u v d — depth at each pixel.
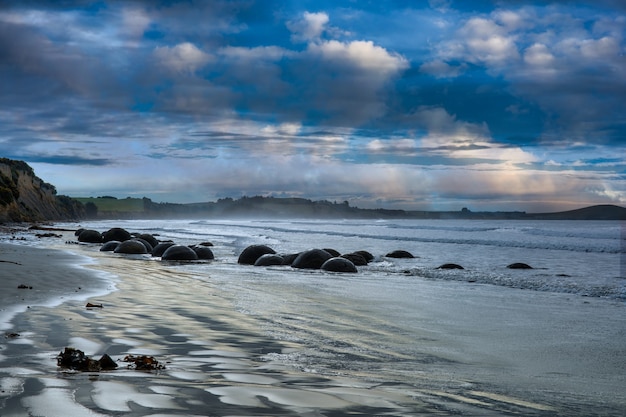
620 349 6.93
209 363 5.27
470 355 6.45
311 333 7.41
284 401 3.75
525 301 11.95
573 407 4.29
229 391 3.94
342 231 63.84
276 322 8.16
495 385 5.00
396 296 12.16
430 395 4.34
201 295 11.21
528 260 25.67
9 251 22.42
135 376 4.37
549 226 85.38
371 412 3.61
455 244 38.06
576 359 6.35
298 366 5.37
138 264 19.70
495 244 37.53
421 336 7.56
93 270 15.77
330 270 18.67
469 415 3.74
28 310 8.02
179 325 7.45
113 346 5.87
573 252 31.02
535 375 5.54
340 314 9.34
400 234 54.66
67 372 4.41
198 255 23.41
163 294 11.08
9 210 82.31
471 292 13.43
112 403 3.42
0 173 87.31
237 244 36.34
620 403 4.50
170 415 3.21
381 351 6.46
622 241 41.03
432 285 14.90
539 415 3.95
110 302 9.43
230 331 7.22
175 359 5.39
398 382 4.84
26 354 5.17
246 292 12.10
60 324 6.96
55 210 128.88
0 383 3.85
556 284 15.59
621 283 16.22
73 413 3.15
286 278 15.98
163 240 43.00
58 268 15.73
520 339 7.53
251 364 5.34
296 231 64.38
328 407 3.66
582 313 10.22
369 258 24.41
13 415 3.08
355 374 5.13
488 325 8.65
